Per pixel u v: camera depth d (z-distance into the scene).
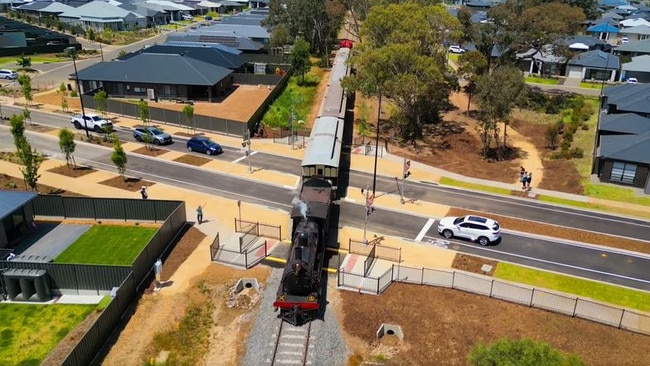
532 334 29.39
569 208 47.25
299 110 75.94
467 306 31.62
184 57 79.62
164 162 54.69
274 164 55.53
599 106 77.69
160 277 34.09
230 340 28.91
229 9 193.38
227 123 63.66
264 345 28.28
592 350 28.30
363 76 63.53
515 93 61.50
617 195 50.12
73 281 32.34
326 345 28.31
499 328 29.83
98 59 109.25
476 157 61.25
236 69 89.19
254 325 29.92
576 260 38.12
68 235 39.16
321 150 47.53
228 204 45.44
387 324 29.94
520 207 47.22
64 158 54.81
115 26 141.00
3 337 28.55
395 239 40.38
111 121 67.88
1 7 162.00
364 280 33.97
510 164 59.12
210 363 27.27
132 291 31.94
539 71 100.69
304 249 30.08
